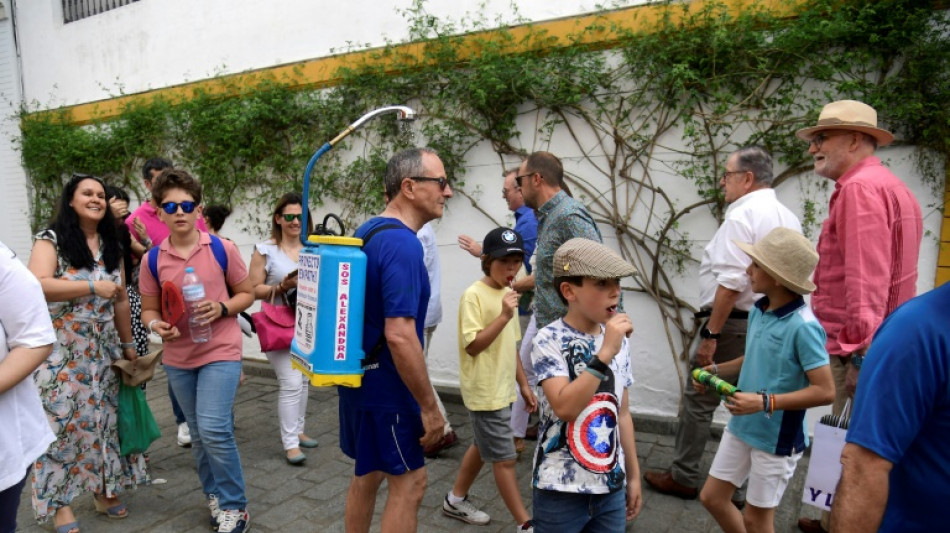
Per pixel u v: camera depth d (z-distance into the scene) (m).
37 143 8.47
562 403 2.04
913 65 3.86
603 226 4.96
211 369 3.24
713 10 4.41
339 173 6.11
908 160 4.00
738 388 2.61
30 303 1.97
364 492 2.59
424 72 5.47
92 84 8.17
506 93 5.13
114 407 3.48
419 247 2.40
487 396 3.08
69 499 3.31
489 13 5.26
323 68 6.14
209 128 6.86
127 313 3.56
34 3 8.57
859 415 1.36
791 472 2.50
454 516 3.46
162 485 3.99
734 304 3.40
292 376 4.25
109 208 3.45
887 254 2.75
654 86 4.67
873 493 1.31
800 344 2.37
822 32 4.03
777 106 4.31
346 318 2.27
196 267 3.28
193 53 7.18
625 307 4.95
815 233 4.28
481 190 5.43
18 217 9.08
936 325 1.29
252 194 6.79
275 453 4.48
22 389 2.03
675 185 4.70
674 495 3.68
